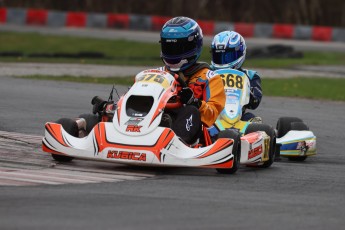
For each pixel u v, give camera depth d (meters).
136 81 28.69
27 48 102.06
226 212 20.25
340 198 23.70
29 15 132.75
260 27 130.38
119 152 26.55
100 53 92.50
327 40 130.75
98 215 18.92
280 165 32.59
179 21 30.05
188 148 27.12
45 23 132.88
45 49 101.88
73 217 18.55
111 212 19.38
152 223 18.28
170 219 18.91
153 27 133.25
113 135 26.92
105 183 24.11
